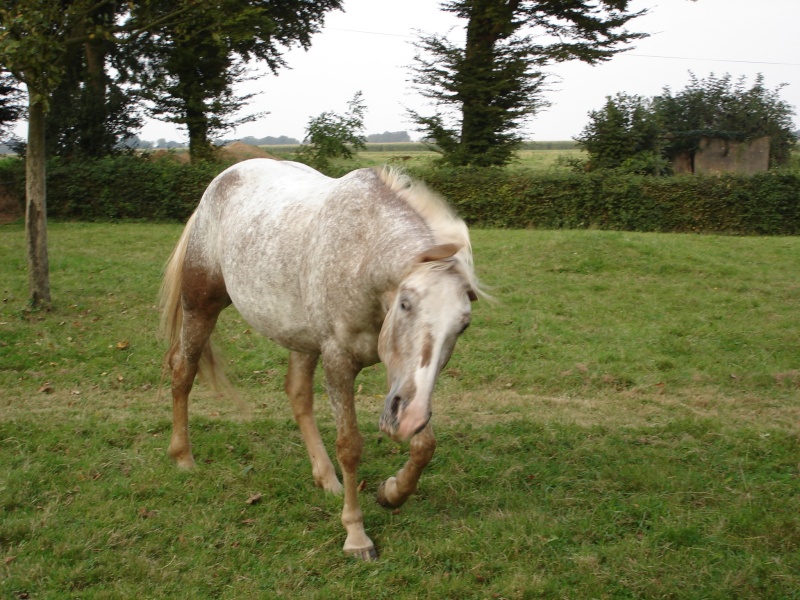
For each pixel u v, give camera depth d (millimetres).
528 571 3354
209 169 18844
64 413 5426
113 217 18828
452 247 2930
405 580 3316
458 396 6000
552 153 45938
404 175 3535
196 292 4582
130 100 21188
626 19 22312
